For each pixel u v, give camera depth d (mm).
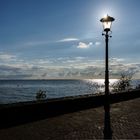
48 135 7504
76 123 9242
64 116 10578
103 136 7566
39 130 8070
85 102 12844
